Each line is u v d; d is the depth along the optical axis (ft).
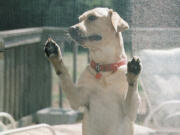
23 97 17.35
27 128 10.66
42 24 9.93
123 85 9.03
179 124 10.89
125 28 8.59
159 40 9.51
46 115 16.72
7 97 16.53
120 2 9.56
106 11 8.95
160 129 10.86
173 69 10.62
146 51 10.39
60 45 9.50
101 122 9.26
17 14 10.16
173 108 11.03
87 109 9.44
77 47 18.95
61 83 9.02
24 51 17.06
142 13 9.50
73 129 12.19
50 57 8.78
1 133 10.36
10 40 11.99
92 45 8.90
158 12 9.45
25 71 17.39
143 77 10.81
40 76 18.34
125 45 9.70
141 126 10.85
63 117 16.37
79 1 9.76
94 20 8.82
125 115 9.16
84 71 9.36
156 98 11.03
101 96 9.14
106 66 9.05
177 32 9.44
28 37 12.30
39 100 18.30
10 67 16.58
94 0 9.69
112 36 8.91
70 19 9.76
